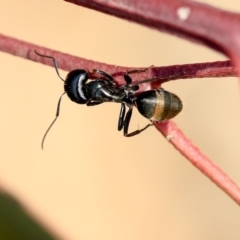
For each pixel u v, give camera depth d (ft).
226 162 0.35
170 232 0.35
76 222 0.35
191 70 0.20
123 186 0.35
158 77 0.21
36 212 0.34
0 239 0.30
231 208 0.35
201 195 0.35
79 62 0.21
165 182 0.35
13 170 0.35
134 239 0.35
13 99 0.35
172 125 0.20
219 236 0.35
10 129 0.35
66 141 0.35
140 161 0.35
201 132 0.35
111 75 0.21
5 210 0.32
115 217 0.35
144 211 0.35
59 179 0.35
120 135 0.35
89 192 0.35
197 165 0.20
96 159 0.35
